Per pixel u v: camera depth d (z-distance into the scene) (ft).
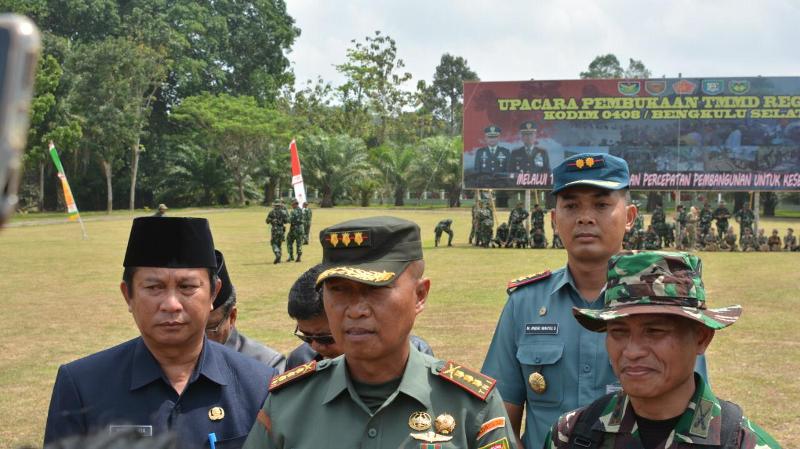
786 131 85.81
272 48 234.79
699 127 86.99
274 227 64.85
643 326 6.73
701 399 6.93
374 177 209.56
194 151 202.28
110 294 45.73
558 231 10.53
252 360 9.98
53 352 29.66
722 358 28.12
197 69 210.59
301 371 8.04
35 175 182.91
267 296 44.80
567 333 10.11
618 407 7.22
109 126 163.84
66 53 163.63
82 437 3.01
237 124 192.44
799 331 33.60
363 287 7.21
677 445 6.73
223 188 207.00
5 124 1.34
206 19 220.02
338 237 7.35
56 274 56.34
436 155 199.21
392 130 264.52
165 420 8.86
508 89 89.30
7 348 30.37
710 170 87.15
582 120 88.48
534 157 89.25
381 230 7.27
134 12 196.34
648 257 6.88
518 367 10.49
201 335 9.23
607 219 10.07
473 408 7.66
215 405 9.23
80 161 179.83
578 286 10.36
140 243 8.80
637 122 87.76
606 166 10.08
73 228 116.26
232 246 82.84
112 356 9.30
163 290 8.80
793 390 23.47
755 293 46.65
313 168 202.80
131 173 189.78
